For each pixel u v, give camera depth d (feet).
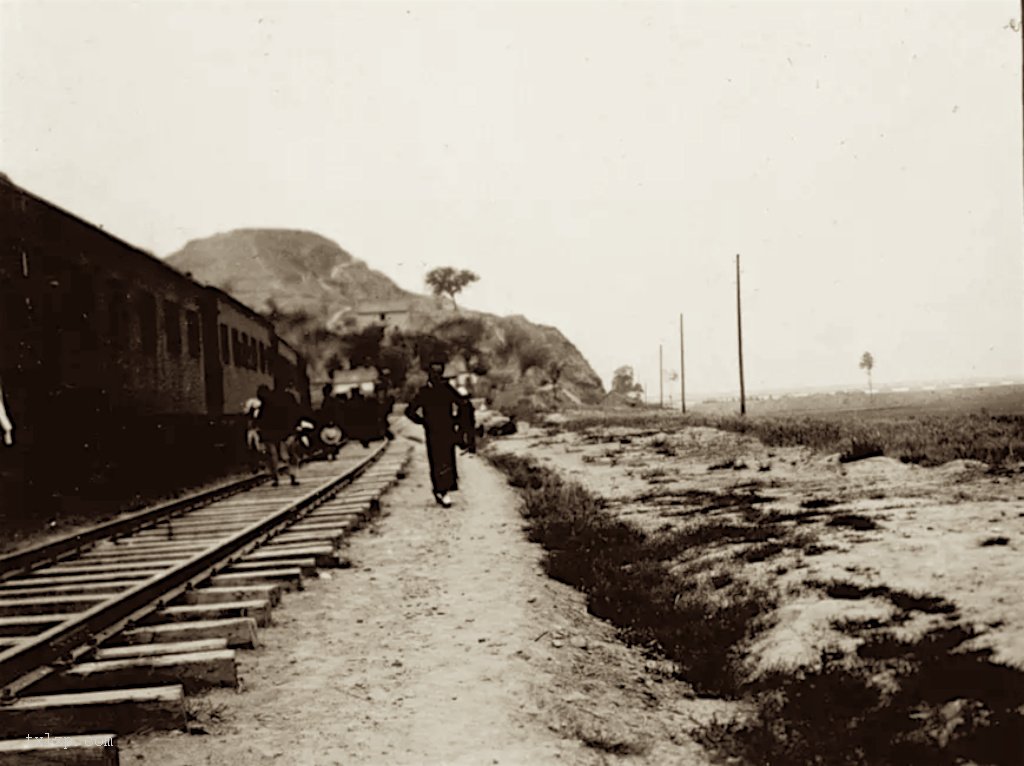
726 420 94.07
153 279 63.93
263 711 15.15
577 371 474.08
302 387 136.36
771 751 13.23
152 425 56.08
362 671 17.26
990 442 43.91
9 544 36.55
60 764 11.94
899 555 21.47
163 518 42.29
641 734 14.73
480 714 14.87
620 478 52.54
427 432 43.62
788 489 37.73
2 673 14.76
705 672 17.56
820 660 15.92
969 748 11.96
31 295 43.45
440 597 23.45
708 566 24.56
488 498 47.85
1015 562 19.29
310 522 36.45
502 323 468.34
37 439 42.75
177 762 13.00
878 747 12.55
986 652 14.24
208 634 18.86
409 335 428.56
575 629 20.90
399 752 13.38
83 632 17.53
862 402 181.47
